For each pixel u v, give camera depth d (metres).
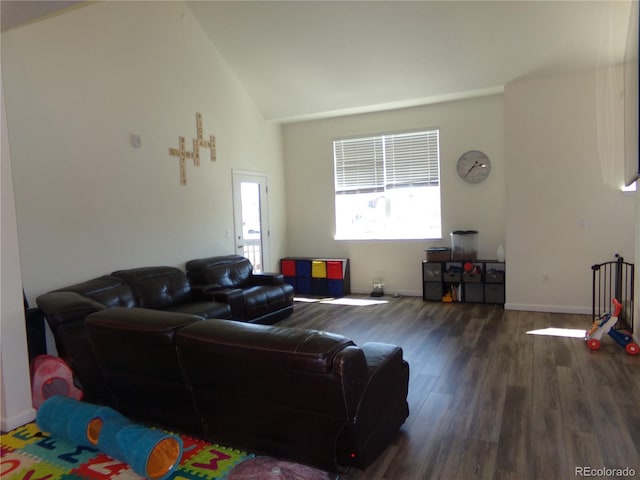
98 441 2.31
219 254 5.85
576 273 5.25
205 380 2.25
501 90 5.70
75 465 2.33
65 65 3.89
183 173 5.23
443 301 6.17
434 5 4.53
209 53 5.65
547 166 5.26
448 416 2.84
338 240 7.19
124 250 4.46
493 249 6.24
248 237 6.50
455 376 3.51
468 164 6.23
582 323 4.85
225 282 5.26
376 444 2.31
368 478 2.20
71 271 3.93
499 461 2.32
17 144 3.50
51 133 3.76
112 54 4.34
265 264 6.89
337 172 7.16
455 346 4.25
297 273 7.10
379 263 6.94
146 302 4.21
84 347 2.92
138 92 4.64
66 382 3.06
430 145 6.50
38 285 3.66
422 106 6.45
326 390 1.93
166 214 4.99
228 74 6.02
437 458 2.37
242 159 6.34
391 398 2.48
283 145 7.48
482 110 6.12
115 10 4.38
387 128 6.70
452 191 6.39
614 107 4.94
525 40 4.76
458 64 5.25
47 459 2.39
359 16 4.82
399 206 6.79
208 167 5.65
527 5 4.36
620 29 4.42
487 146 6.13
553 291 5.36
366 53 5.31
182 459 2.30
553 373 3.49
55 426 2.48
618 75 4.89
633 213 4.97
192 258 5.36
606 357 3.79
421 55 5.20
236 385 2.17
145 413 2.70
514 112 5.35
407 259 6.74
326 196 7.24
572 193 5.18
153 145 4.82
